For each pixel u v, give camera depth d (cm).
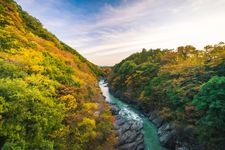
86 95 3869
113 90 9450
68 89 3303
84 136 2705
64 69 4406
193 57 6303
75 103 3012
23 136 2105
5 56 3388
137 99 6594
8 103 2134
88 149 2775
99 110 3812
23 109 2167
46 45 5722
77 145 2570
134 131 4019
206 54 5944
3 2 6338
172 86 4694
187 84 4306
